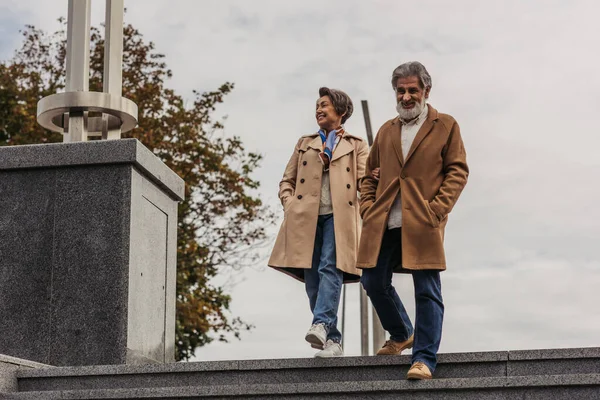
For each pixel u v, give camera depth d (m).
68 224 10.72
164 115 28.53
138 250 10.79
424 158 8.48
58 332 10.41
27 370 8.97
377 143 8.84
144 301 10.84
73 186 10.81
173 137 28.19
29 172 10.93
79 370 8.87
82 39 11.93
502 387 7.62
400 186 8.49
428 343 8.09
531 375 7.82
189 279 27.25
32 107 28.45
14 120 28.83
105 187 10.76
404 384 7.83
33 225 10.79
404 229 8.31
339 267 9.23
